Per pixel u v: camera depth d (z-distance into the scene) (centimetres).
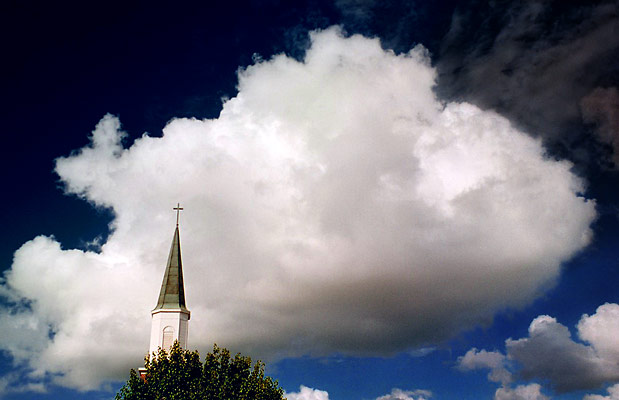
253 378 4591
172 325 5841
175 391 4391
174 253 6322
